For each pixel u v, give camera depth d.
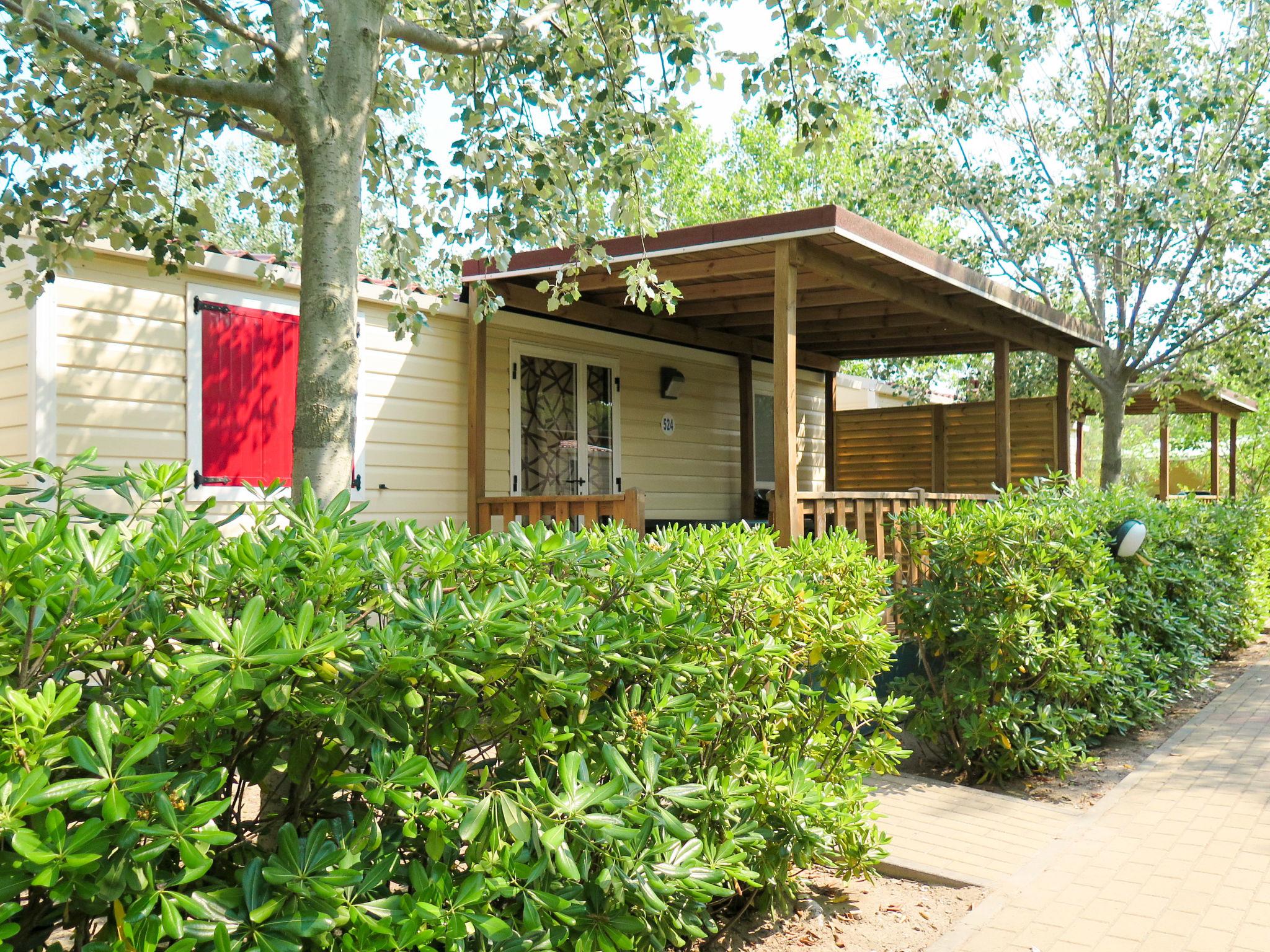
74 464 2.27
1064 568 6.07
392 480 7.83
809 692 3.70
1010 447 12.17
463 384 8.48
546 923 2.29
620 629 2.70
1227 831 4.60
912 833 4.59
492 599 2.28
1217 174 13.62
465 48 4.76
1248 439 26.83
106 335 6.09
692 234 6.84
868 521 9.38
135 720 1.64
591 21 5.47
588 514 7.35
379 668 2.02
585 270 6.28
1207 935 3.43
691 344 10.66
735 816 2.98
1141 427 36.56
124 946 1.61
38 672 1.73
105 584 1.79
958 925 3.52
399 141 5.87
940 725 5.75
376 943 1.87
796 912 3.64
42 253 5.14
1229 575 10.09
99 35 3.95
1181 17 14.01
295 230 6.67
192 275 6.51
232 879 1.97
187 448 6.44
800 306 9.22
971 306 9.16
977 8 4.12
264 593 2.10
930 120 15.17
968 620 5.67
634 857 2.36
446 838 2.07
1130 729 6.86
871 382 16.52
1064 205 14.57
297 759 2.07
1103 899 3.77
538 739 2.41
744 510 11.44
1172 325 14.52
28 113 4.98
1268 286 13.80
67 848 1.51
